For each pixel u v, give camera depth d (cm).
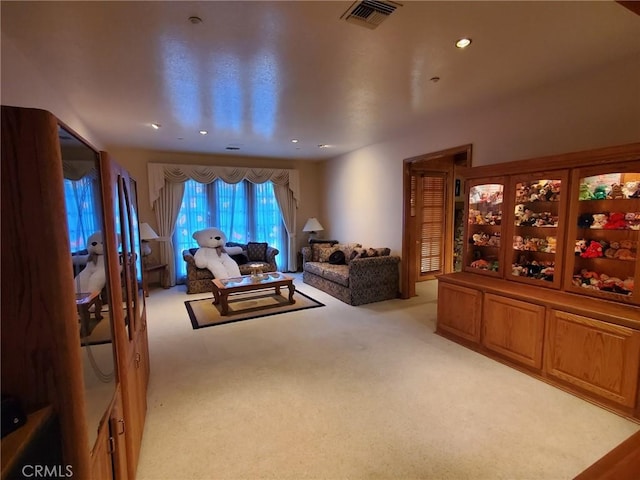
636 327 209
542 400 237
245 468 178
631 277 249
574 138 290
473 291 318
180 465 180
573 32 213
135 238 238
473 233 361
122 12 183
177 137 495
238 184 679
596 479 86
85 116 378
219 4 178
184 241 636
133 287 212
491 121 361
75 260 109
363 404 234
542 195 292
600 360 227
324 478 171
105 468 129
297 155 670
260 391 253
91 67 251
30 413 97
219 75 271
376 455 186
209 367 293
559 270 277
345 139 521
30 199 94
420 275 615
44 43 214
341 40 219
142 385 219
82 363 107
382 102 346
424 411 225
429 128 445
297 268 752
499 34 215
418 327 387
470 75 280
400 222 515
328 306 475
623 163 233
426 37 217
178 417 222
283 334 369
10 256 94
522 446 192
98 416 126
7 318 95
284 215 722
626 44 230
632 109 254
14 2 170
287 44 224
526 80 293
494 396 242
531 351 270
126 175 207
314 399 241
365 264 481
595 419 215
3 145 92
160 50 228
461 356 309
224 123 418
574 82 288
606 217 252
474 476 171
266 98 329
